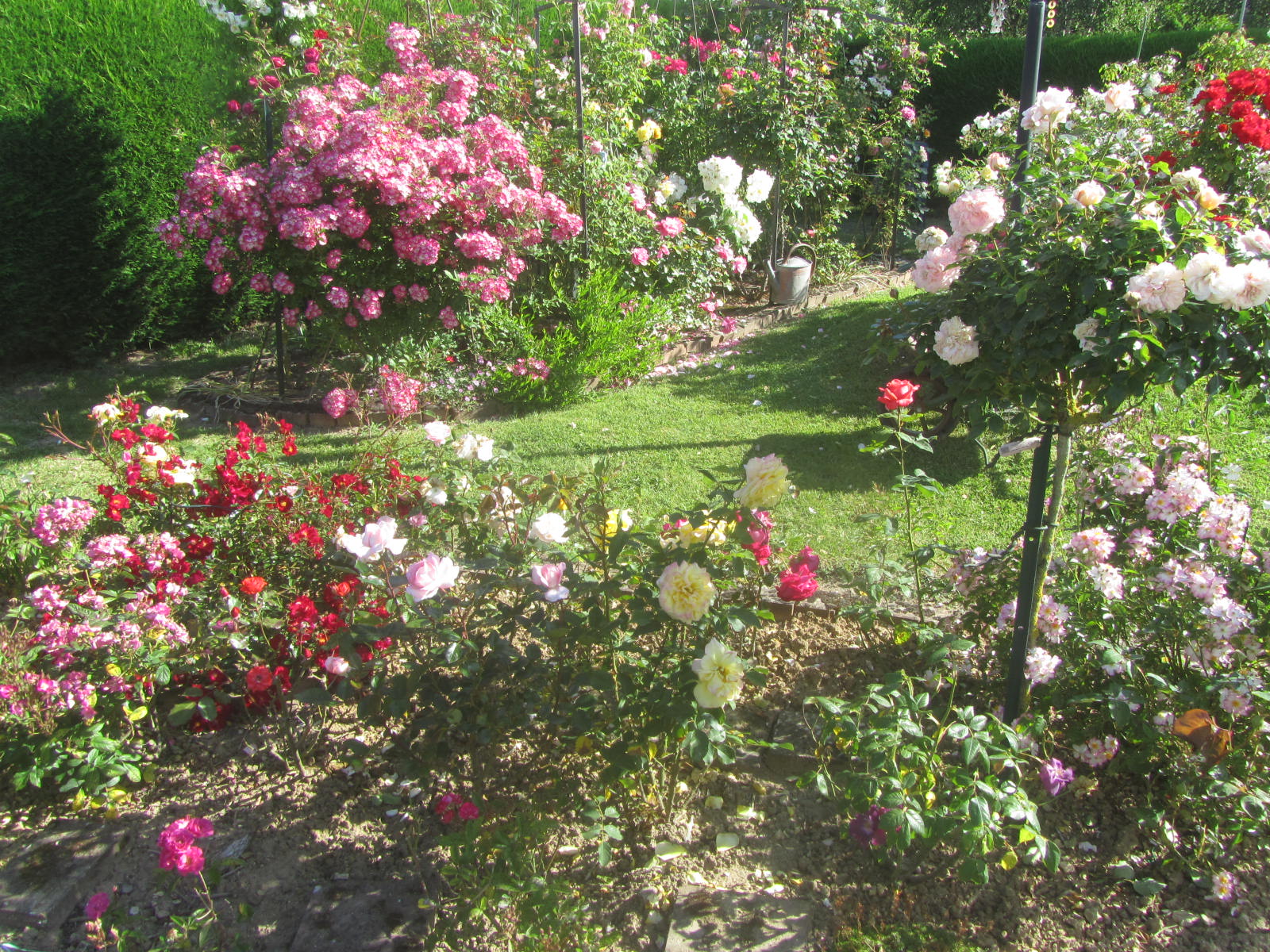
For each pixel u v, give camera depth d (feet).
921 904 7.03
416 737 7.81
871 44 29.55
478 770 7.89
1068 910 6.93
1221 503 8.07
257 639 9.12
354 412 17.53
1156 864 7.29
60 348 21.72
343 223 16.79
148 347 23.32
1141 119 11.63
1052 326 6.45
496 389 18.13
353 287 17.94
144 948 6.98
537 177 18.88
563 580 7.41
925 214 35.14
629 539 7.16
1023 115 7.96
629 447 15.81
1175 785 7.45
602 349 18.60
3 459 16.40
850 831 7.24
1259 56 16.55
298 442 17.08
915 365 7.53
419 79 18.65
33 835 7.96
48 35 20.17
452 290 18.31
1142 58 34.86
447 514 9.41
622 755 7.07
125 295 22.15
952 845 7.45
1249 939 6.63
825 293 25.62
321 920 7.09
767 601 10.57
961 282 6.93
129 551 9.29
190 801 8.38
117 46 21.18
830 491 13.91
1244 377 6.52
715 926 6.84
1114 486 8.93
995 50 36.78
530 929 6.22
